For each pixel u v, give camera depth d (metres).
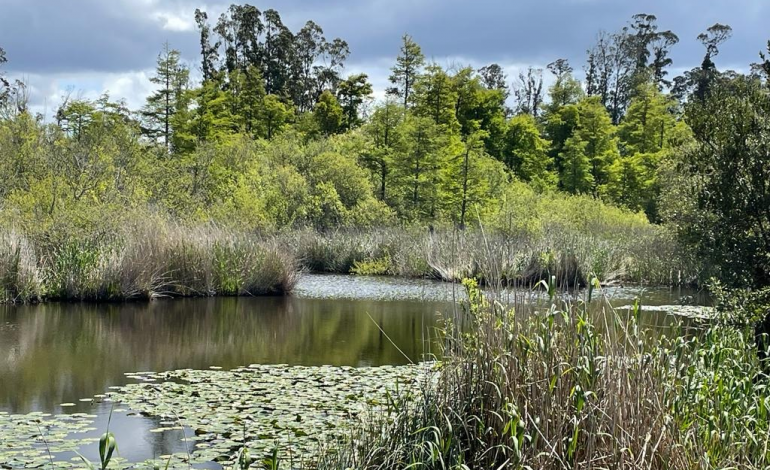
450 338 5.21
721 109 8.46
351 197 28.69
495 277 5.17
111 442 3.59
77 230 13.89
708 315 7.36
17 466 5.12
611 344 4.57
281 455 5.37
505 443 4.48
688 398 4.63
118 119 28.06
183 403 6.81
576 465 4.09
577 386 4.24
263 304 13.76
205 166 25.92
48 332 10.27
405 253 20.48
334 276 19.83
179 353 9.23
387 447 4.69
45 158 19.30
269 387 7.42
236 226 17.88
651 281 19.05
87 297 13.11
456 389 4.86
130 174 21.06
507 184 35.25
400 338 10.52
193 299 13.98
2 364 8.36
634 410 4.30
